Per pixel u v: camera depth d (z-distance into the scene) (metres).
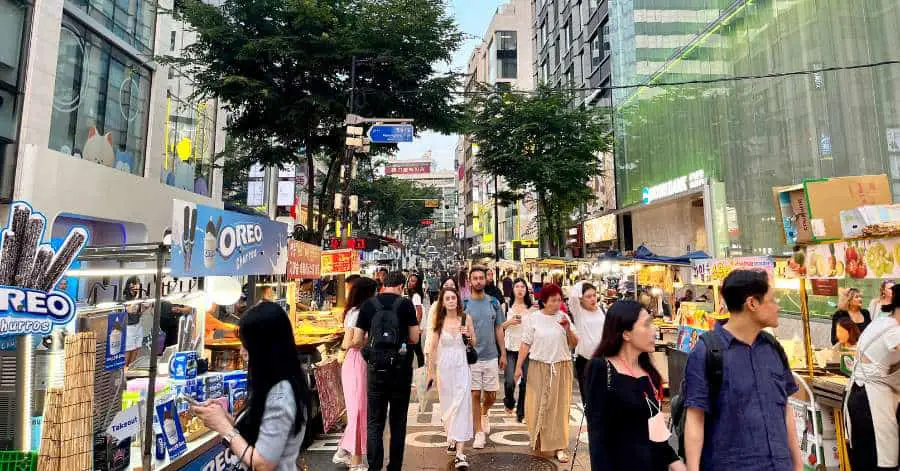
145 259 3.14
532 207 32.97
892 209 3.76
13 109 9.83
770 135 14.27
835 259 4.24
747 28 15.38
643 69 22.81
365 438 4.95
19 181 9.73
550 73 37.56
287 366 2.23
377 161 26.17
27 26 10.12
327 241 20.86
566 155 20.78
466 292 9.12
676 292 13.12
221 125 19.48
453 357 5.12
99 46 12.32
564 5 34.00
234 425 2.21
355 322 5.07
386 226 48.06
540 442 5.17
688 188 18.56
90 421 2.48
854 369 3.86
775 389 2.39
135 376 3.76
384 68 14.34
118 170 12.59
